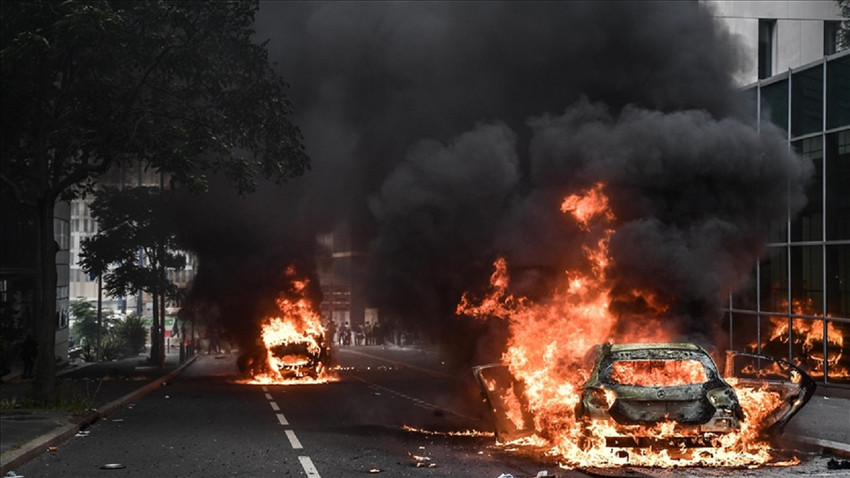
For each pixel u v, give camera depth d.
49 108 23.62
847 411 18.84
